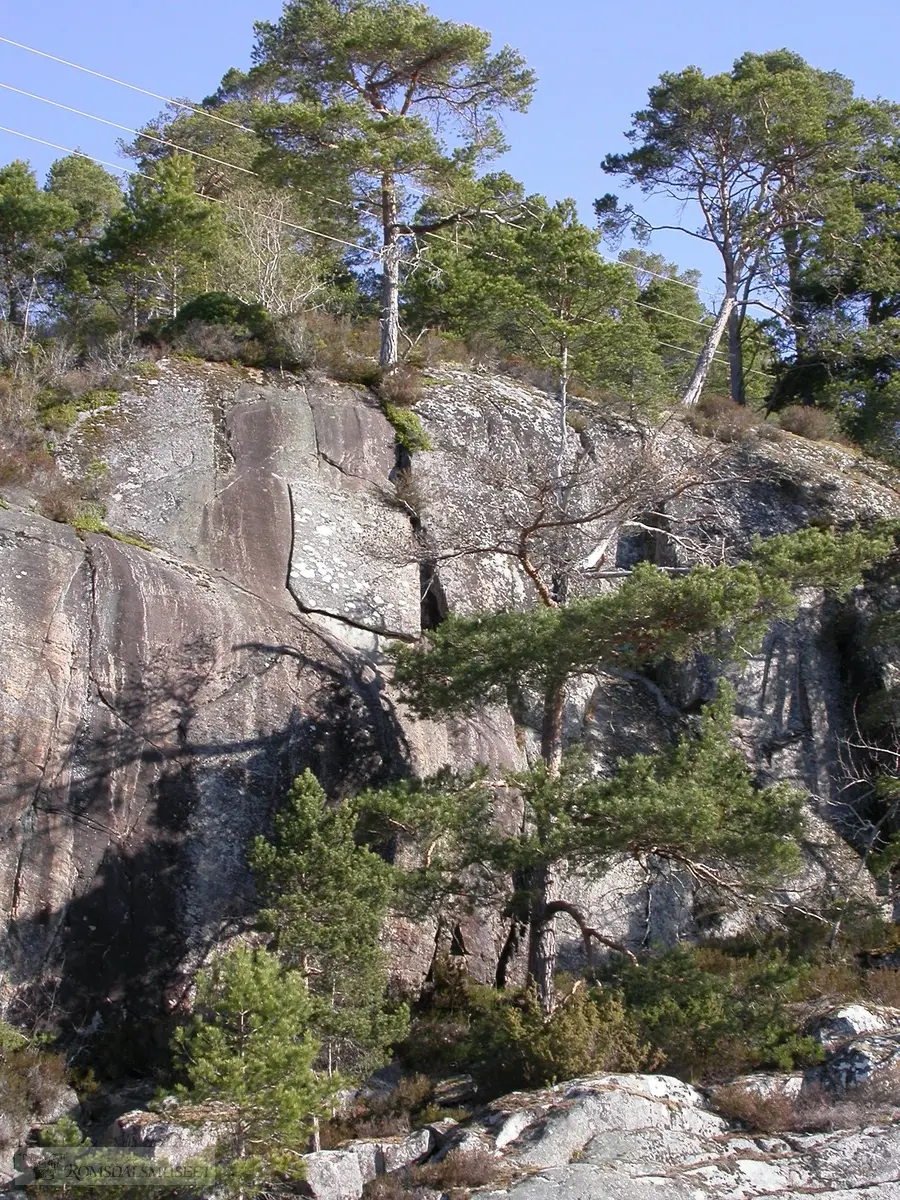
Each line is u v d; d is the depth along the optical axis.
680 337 37.97
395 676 17.73
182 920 16.73
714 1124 13.68
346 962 14.73
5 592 17.14
